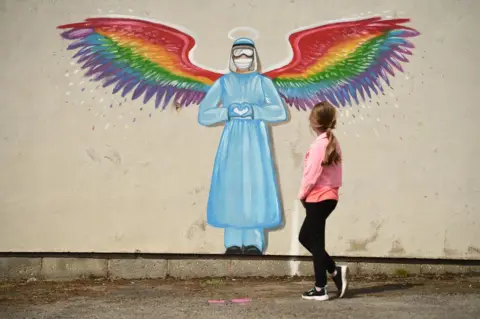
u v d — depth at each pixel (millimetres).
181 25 6617
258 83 6602
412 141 6594
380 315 4688
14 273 6562
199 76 6613
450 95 6609
